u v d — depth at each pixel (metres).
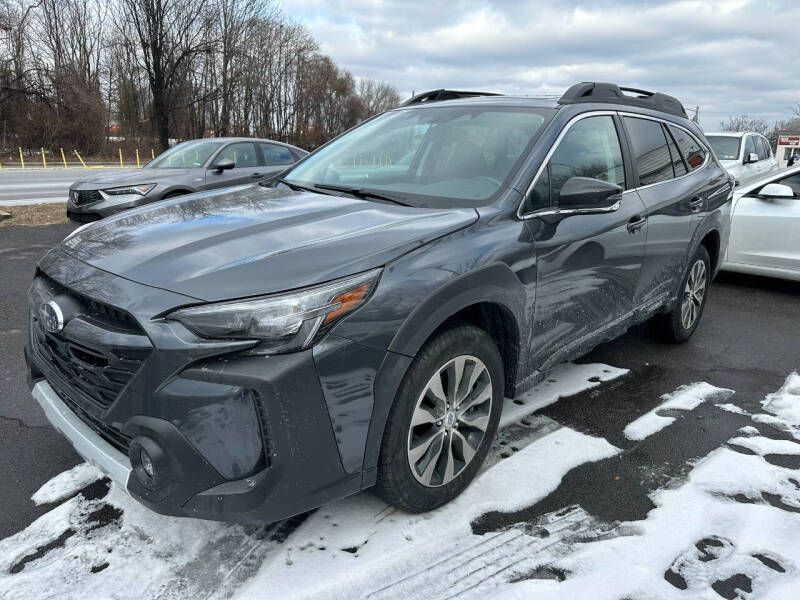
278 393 1.87
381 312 2.05
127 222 2.65
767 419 3.38
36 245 7.81
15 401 3.36
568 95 3.30
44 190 16.72
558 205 2.80
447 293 2.22
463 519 2.43
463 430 2.55
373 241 2.21
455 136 3.17
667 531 2.40
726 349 4.54
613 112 3.51
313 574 2.10
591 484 2.72
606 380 3.88
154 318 1.89
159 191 7.95
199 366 1.86
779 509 2.57
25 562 2.14
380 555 2.21
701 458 2.96
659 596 2.06
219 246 2.22
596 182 2.69
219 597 2.00
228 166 8.48
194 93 43.97
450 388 2.39
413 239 2.26
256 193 3.10
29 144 40.25
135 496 1.96
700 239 4.21
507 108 3.27
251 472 1.91
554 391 3.69
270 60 51.59
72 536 2.28
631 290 3.54
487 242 2.46
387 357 2.06
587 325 3.20
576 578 2.14
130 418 1.92
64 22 46.81
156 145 43.22
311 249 2.13
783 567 2.23
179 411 1.85
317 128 60.84
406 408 2.18
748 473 2.82
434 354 2.25
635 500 2.61
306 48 58.22
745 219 6.30
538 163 2.82
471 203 2.69
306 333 1.91
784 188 6.07
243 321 1.86
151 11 38.75
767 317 5.45
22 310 5.02
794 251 6.03
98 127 41.81
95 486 2.59
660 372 4.04
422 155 3.16
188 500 1.90
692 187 4.12
